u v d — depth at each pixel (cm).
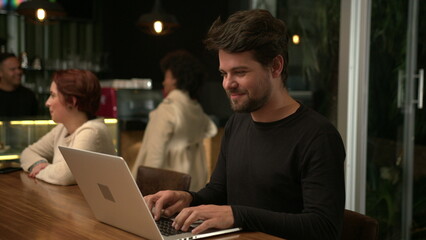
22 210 181
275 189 162
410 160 380
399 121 378
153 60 674
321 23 388
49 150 270
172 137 332
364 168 362
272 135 163
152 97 473
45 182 235
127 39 710
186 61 336
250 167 167
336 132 156
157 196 165
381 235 373
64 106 247
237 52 150
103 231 153
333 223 147
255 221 146
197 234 142
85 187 158
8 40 641
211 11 589
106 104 452
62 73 248
